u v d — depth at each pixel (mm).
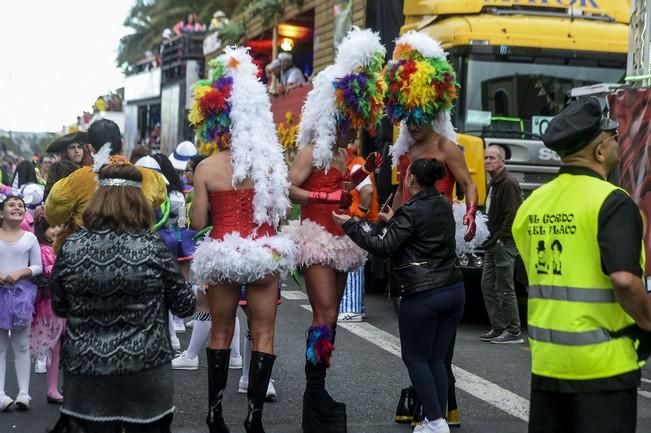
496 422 6598
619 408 3855
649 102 7320
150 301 4586
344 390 7484
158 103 30641
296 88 15789
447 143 6461
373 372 8133
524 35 10977
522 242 4211
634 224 3850
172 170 9211
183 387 7527
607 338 3875
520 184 10844
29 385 7551
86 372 4516
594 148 4027
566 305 3926
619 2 11766
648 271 7078
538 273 4062
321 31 16312
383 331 10156
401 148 6742
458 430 6379
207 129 6016
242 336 9867
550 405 4023
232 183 5902
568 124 4004
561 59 11070
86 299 4543
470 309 12203
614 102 7668
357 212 6395
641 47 7984
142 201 4691
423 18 11656
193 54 26516
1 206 6789
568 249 3949
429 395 5879
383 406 7020
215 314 5977
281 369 8234
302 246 6172
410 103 6297
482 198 10250
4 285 6672
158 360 4590
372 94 6176
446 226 5910
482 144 10250
